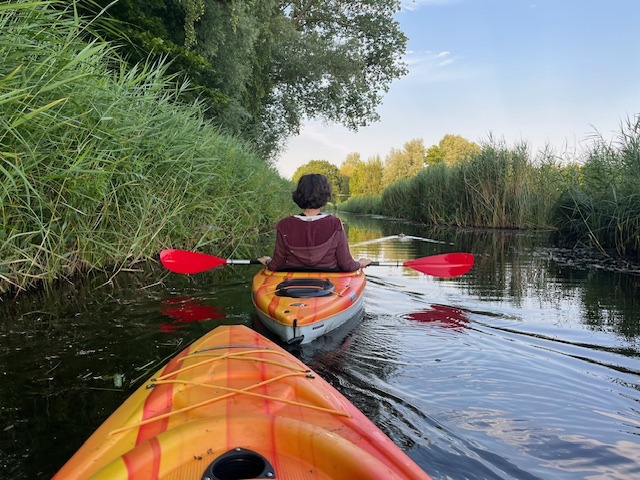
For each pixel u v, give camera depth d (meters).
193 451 1.28
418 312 4.05
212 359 2.02
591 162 9.08
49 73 4.11
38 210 4.44
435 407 2.30
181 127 7.06
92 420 2.14
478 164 14.54
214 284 5.00
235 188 8.55
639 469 1.83
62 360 2.82
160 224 6.05
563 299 4.53
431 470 1.79
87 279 5.04
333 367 2.78
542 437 2.05
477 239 10.57
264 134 22.69
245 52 15.66
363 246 9.10
